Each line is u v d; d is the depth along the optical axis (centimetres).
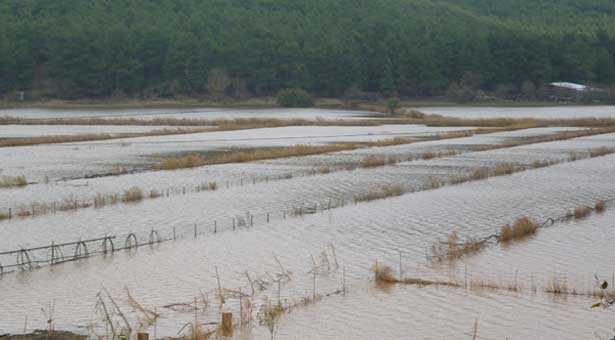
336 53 18800
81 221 3947
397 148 7675
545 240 3559
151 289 2802
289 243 3531
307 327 2402
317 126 10831
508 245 3466
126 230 3762
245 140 8450
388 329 2395
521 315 2520
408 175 5688
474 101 18650
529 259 3219
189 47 18638
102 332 2320
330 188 5069
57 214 4116
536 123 10812
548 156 6956
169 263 3162
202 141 8294
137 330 2352
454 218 4094
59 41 17900
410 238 3631
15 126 10450
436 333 2361
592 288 2798
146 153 7062
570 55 19825
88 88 17875
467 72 19025
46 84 17950
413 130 10069
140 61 18725
